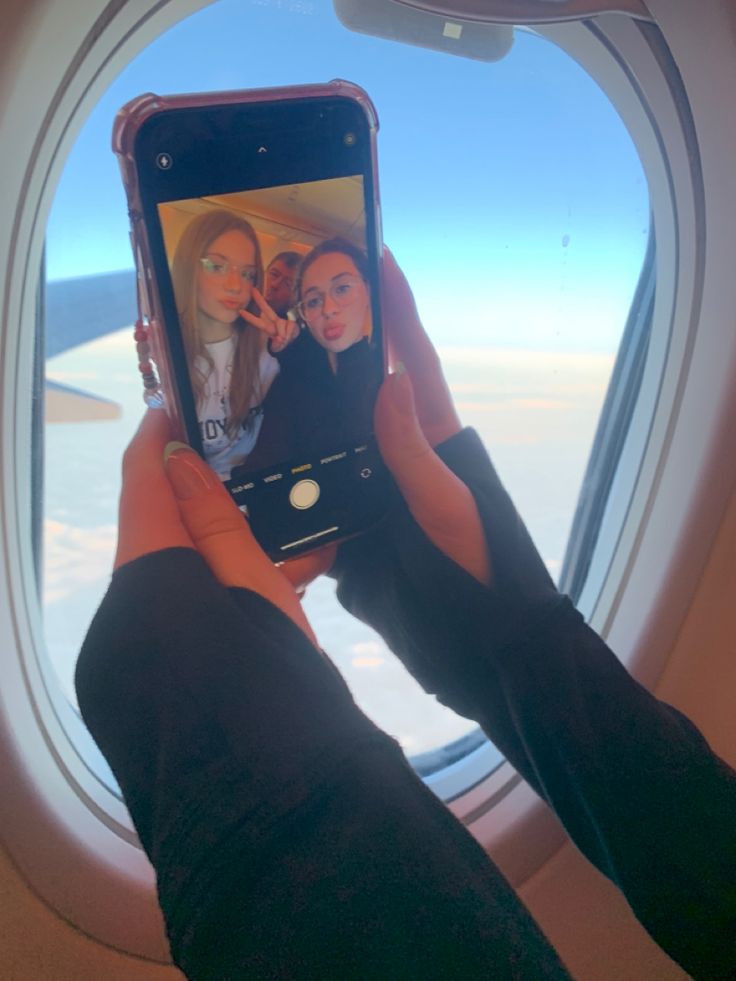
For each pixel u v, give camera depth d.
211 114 0.37
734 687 0.54
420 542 0.50
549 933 0.56
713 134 0.40
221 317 0.40
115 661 0.39
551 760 0.45
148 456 0.44
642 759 0.43
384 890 0.32
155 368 0.43
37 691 0.44
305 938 0.30
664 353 0.50
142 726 0.37
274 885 0.32
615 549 0.56
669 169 0.44
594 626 0.57
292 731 0.35
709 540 0.49
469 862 0.35
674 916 0.42
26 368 0.40
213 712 0.36
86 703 0.39
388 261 0.51
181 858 0.33
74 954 0.46
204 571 0.42
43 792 0.42
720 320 0.45
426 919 0.32
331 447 0.47
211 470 0.44
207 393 0.42
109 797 0.49
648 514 0.53
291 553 0.48
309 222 0.41
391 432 0.47
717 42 0.35
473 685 0.50
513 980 0.31
